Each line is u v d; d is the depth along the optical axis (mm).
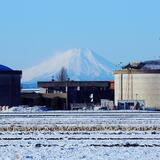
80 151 61531
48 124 101000
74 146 66688
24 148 64500
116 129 91500
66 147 65562
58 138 76750
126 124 100562
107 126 95125
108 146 67000
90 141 72562
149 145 68125
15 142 71562
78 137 78000
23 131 88750
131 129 91562
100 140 73938
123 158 55812
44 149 63406
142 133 84625
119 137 78188
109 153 59938
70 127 93375
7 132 86812
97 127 93438
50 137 78188
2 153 59594
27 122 107812
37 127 94062
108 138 76812
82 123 103625
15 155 57750
